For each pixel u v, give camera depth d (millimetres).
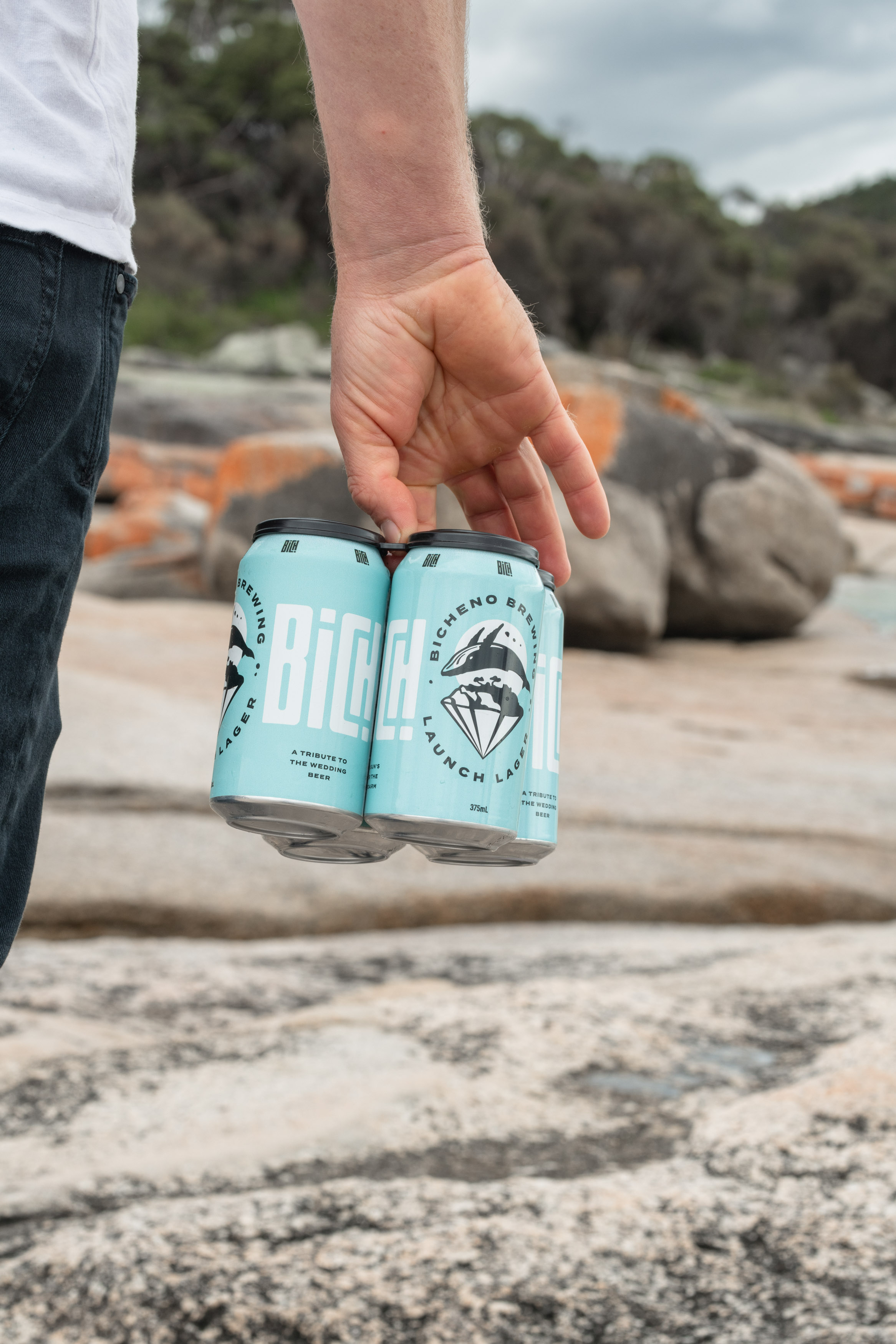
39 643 973
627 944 3869
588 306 77062
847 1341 1329
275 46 74000
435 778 1106
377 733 1143
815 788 6551
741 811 5859
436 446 1442
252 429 28812
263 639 1139
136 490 19719
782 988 2891
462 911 4691
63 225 946
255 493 11930
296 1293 1463
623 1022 2613
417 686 1122
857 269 91438
